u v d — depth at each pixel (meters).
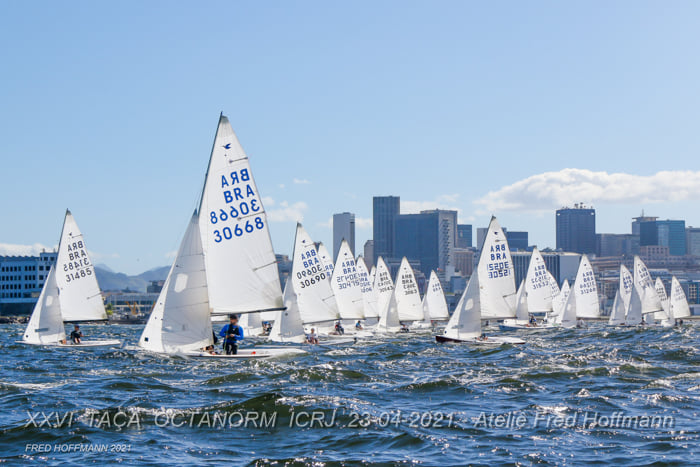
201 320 48.88
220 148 51.38
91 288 78.25
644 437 28.33
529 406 34.72
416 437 27.75
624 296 152.50
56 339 74.62
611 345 80.81
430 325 141.75
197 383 41.00
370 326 115.94
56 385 40.44
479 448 26.52
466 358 61.22
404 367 52.56
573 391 39.72
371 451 26.02
